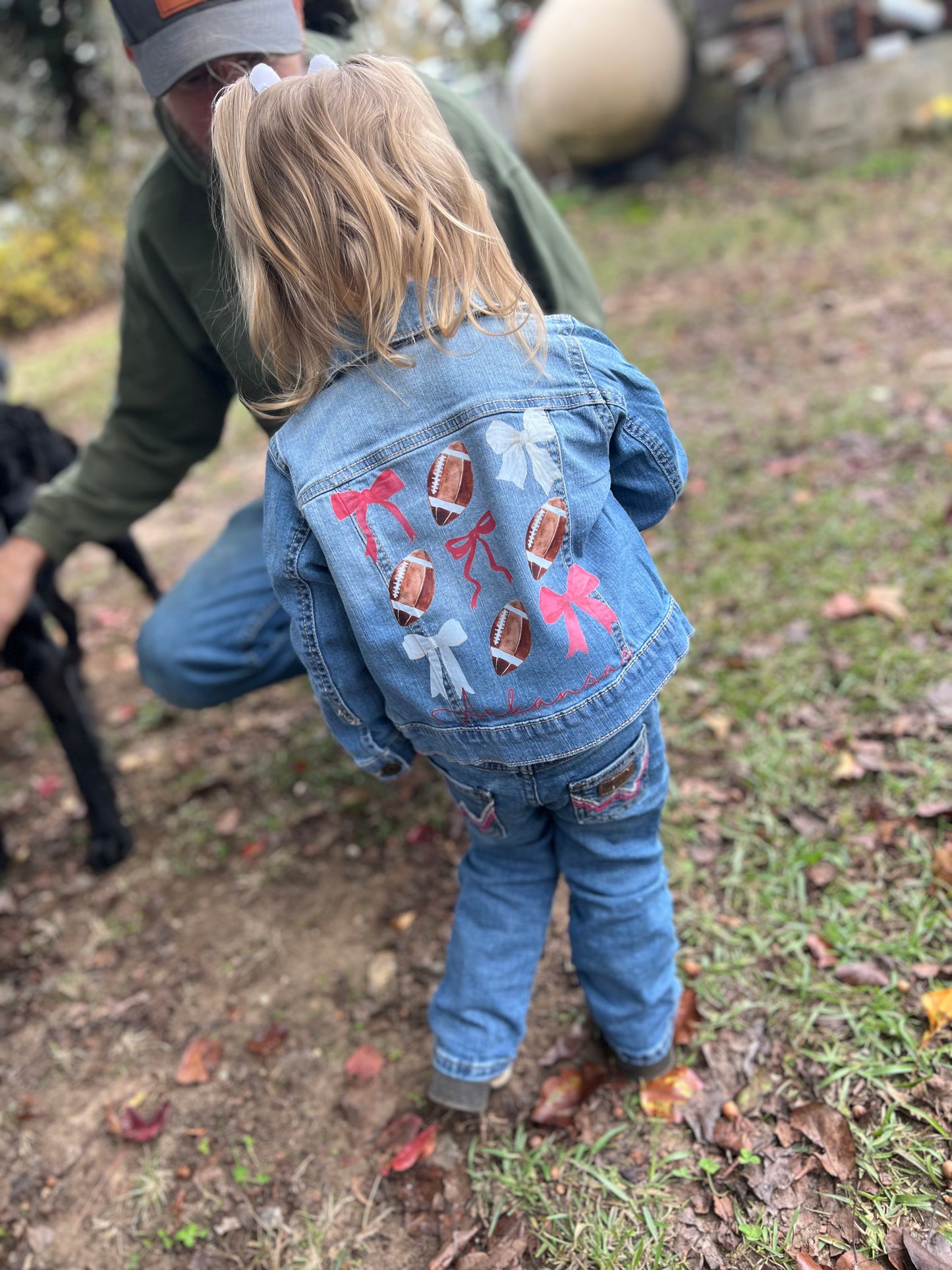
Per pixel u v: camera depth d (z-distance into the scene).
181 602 2.06
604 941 1.51
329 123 1.13
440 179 1.16
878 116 7.30
